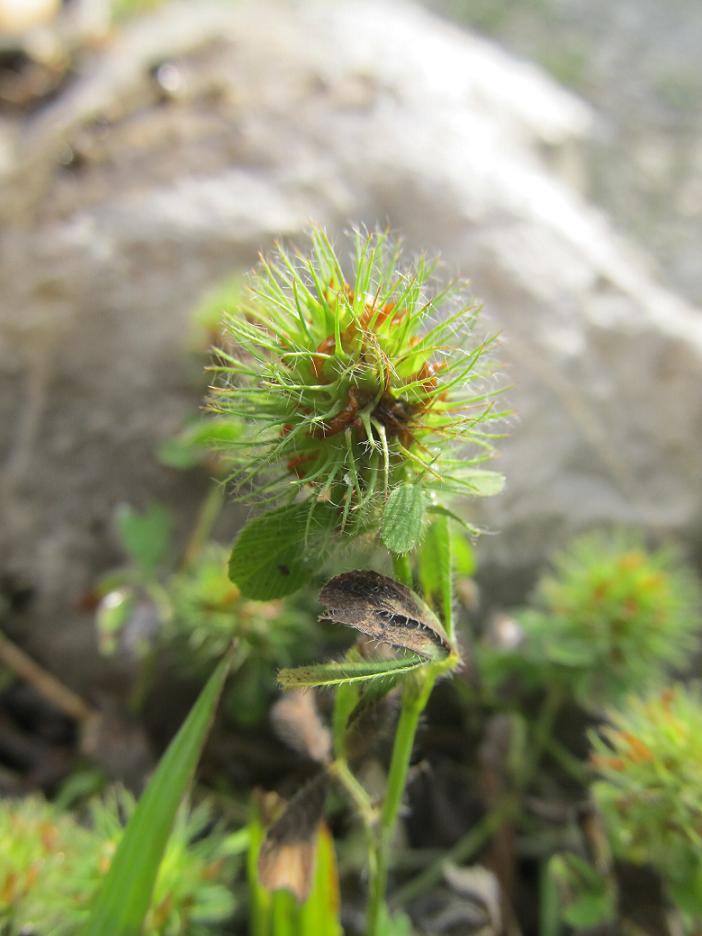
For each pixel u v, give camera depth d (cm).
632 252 16
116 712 10
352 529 5
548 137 16
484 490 5
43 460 11
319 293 5
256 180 13
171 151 13
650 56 24
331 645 10
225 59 15
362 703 5
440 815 9
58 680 11
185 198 12
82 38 16
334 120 14
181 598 10
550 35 25
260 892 7
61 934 7
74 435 11
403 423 5
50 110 15
